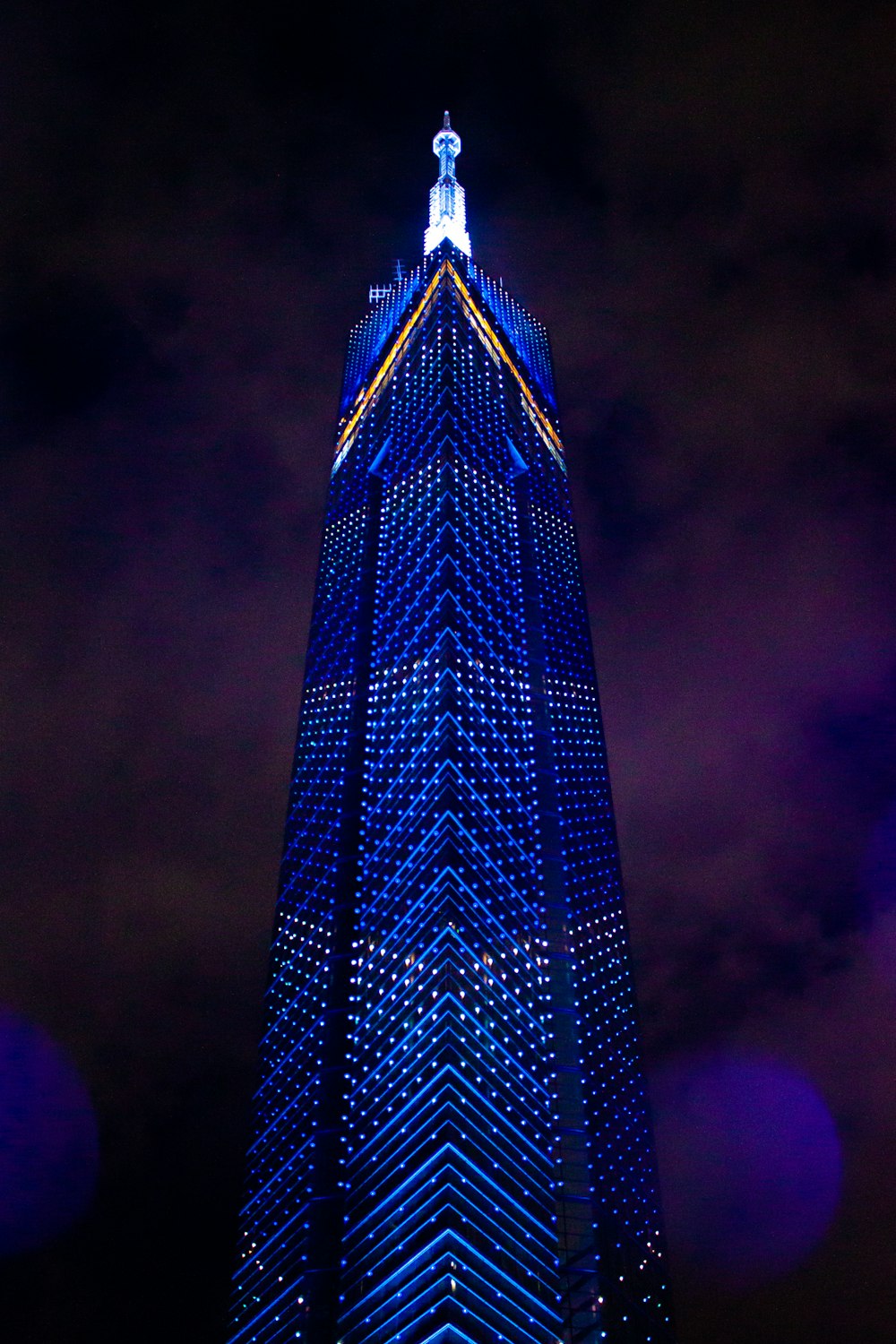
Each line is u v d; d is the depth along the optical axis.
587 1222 159.12
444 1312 133.50
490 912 181.75
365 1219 158.62
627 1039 193.38
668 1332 164.25
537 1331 141.50
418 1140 154.88
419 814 194.75
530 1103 165.38
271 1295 173.38
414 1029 168.50
